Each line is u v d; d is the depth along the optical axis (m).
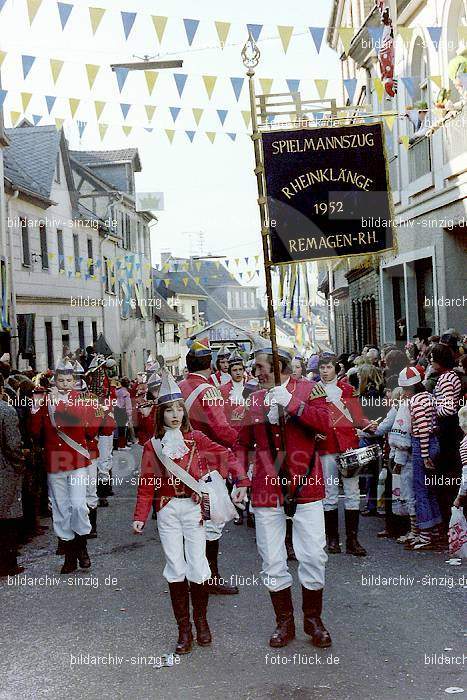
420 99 13.72
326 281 17.56
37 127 22.72
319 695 4.43
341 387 7.59
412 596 6.15
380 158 6.05
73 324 16.95
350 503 7.50
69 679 4.83
